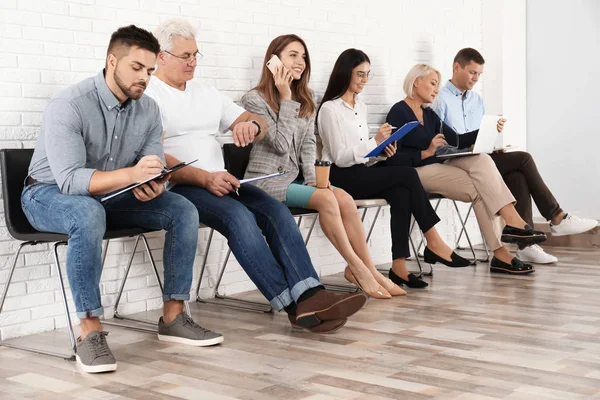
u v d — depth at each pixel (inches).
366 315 140.0
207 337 122.0
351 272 151.3
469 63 205.8
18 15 131.9
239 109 149.7
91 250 111.8
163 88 140.6
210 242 157.1
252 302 156.3
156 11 152.3
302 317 125.3
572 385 98.2
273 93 154.8
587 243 219.9
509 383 99.3
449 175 184.5
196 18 159.6
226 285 167.2
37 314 135.9
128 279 149.3
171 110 139.9
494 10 234.8
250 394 97.0
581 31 240.1
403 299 153.6
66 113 115.6
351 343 121.0
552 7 244.1
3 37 130.1
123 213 124.5
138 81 118.0
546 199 193.2
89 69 142.2
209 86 148.1
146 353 118.3
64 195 116.3
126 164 125.6
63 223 113.0
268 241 132.2
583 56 240.4
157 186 116.6
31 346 125.6
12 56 131.4
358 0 196.7
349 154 169.3
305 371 106.5
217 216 128.1
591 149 241.4
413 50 213.0
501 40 233.9
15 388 102.3
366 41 199.3
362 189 169.0
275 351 117.5
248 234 127.0
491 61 236.4
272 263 127.9
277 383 101.3
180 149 140.8
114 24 145.6
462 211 232.1
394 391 97.0
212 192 131.5
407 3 210.7
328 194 146.4
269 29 174.7
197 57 159.9
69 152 114.7
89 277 112.1
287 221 130.4
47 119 116.5
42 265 136.3
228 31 165.8
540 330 127.2
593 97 239.9
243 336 127.7
